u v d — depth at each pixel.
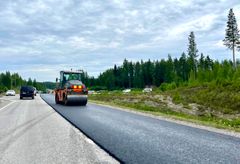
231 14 89.44
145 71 152.75
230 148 7.49
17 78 190.12
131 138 8.90
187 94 53.81
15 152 7.09
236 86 45.28
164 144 8.00
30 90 42.62
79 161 6.25
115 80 159.75
